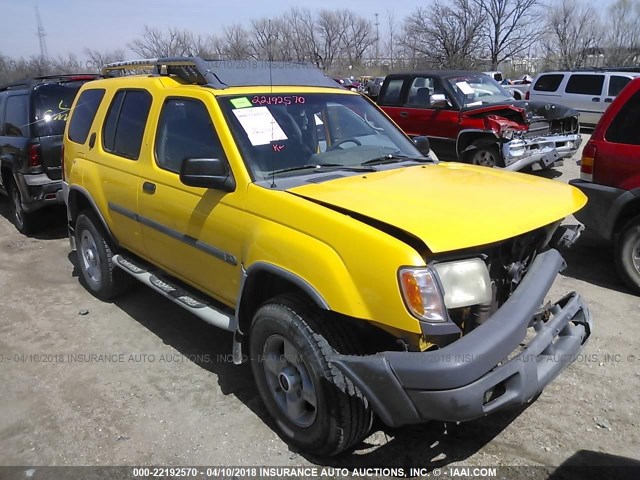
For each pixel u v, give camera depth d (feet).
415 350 8.57
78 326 15.93
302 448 10.30
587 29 154.61
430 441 10.63
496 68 159.12
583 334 10.27
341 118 13.61
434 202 9.59
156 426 11.37
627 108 16.70
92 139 16.49
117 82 16.08
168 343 14.83
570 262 19.35
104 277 16.94
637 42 150.61
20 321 16.42
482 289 8.72
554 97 54.19
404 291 8.18
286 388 10.18
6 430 11.43
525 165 31.35
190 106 12.70
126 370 13.51
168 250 13.29
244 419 11.51
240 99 12.30
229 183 11.17
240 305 10.86
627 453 10.14
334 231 9.06
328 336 9.28
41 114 23.63
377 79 72.95
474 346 8.21
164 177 13.03
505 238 8.70
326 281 8.97
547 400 11.69
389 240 8.44
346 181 10.93
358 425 9.32
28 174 23.27
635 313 15.31
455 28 149.48
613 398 11.68
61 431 11.31
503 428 10.91
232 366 13.60
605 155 16.97
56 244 24.17
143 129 14.23
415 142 14.52
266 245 10.00
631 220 16.42
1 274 20.49
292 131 12.32
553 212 9.68
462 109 32.91
